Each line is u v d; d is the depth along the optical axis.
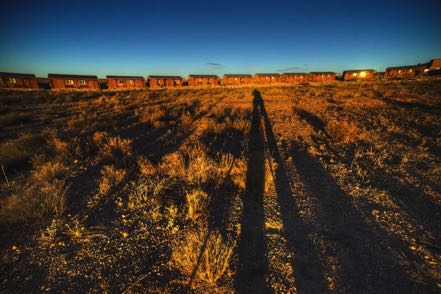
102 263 2.91
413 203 4.21
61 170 5.42
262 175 5.14
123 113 14.27
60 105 18.67
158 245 3.23
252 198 4.43
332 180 5.20
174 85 60.56
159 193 4.57
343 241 3.31
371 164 6.01
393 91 23.64
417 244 3.23
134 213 3.94
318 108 15.63
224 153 7.04
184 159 6.36
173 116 13.16
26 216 3.64
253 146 7.78
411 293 2.52
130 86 55.12
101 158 6.49
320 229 3.58
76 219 3.74
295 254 3.07
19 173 5.48
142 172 5.44
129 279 2.69
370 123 10.73
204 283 2.65
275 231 3.54
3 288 2.56
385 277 2.72
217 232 3.48
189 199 3.97
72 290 2.55
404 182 4.99
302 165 6.12
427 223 3.67
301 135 9.09
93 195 4.47
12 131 9.95
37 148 7.05
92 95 29.03
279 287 2.61
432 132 8.79
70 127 10.41
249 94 28.69
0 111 14.82
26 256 2.98
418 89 24.52
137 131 9.87
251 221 3.77
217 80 63.84
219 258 2.73
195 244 3.18
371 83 42.09
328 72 69.62
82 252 3.08
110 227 3.59
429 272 2.78
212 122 10.37
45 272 2.77
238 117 12.52
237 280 2.69
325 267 2.87
